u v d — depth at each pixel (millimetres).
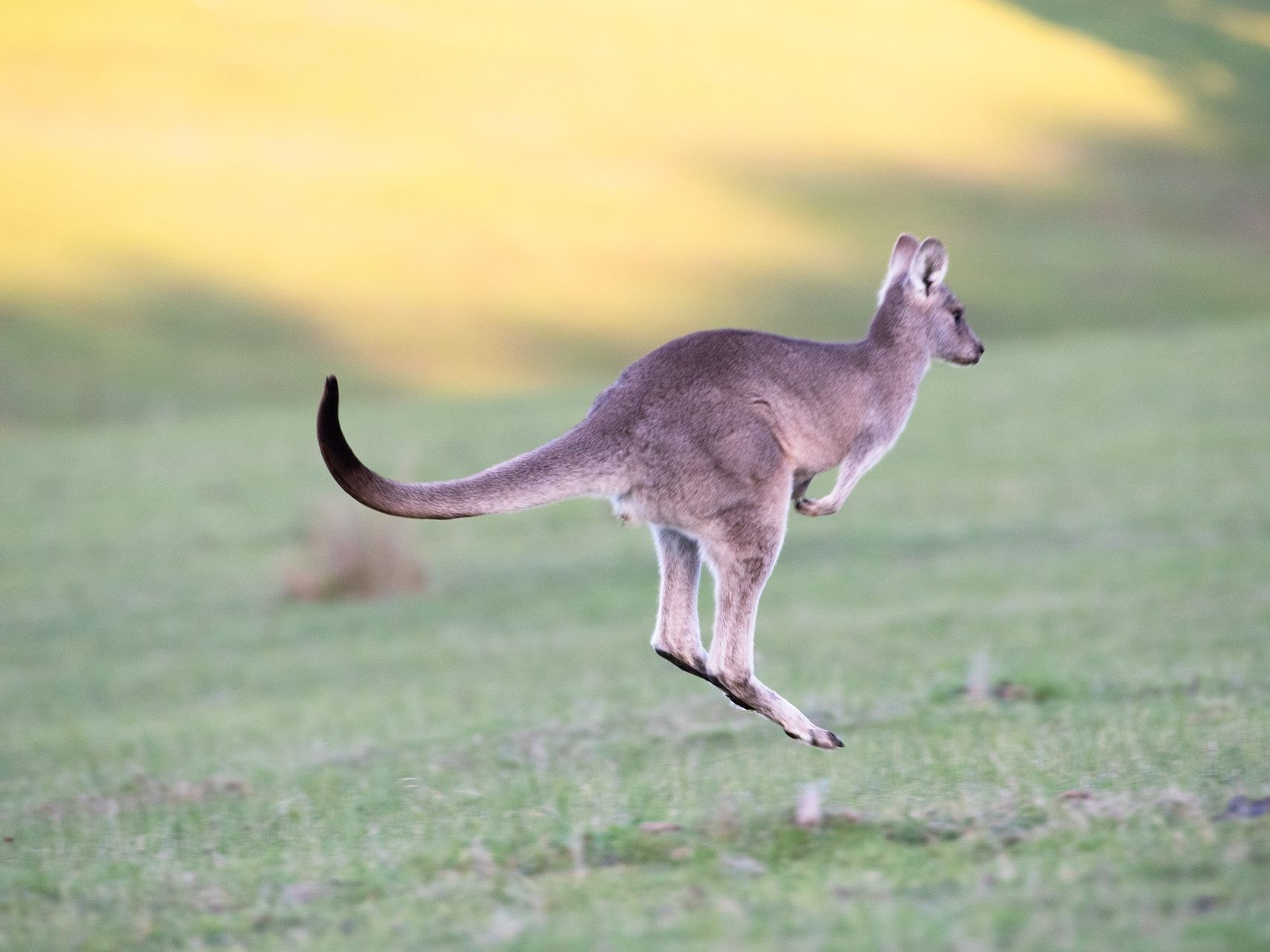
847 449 30125
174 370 152875
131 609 87125
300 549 97938
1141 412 124625
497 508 27562
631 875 23406
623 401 29000
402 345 162625
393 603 86688
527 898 22562
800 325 171875
